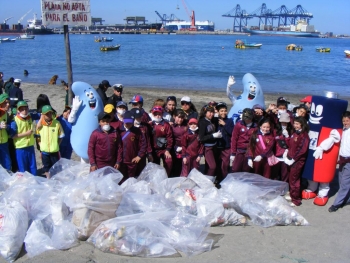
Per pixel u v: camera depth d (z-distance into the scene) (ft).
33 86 65.87
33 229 14.43
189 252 14.14
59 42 314.55
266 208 16.92
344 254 14.32
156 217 14.96
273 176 19.65
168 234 14.53
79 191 15.47
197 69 114.52
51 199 15.99
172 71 108.37
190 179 18.10
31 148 20.66
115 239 14.06
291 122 19.98
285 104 21.66
